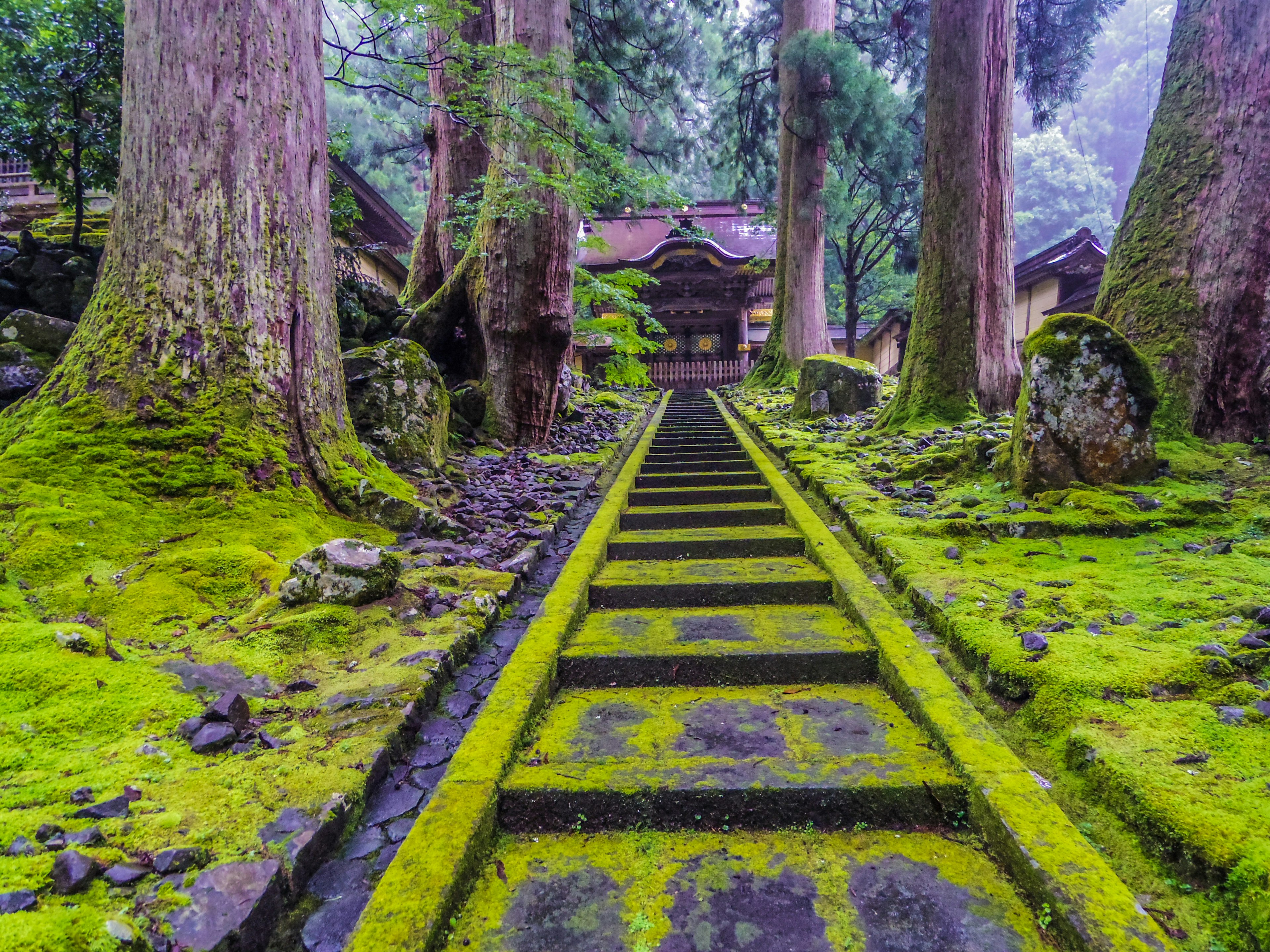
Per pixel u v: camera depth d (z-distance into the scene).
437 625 3.11
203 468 3.65
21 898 1.42
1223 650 2.35
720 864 1.87
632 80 17.30
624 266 23.39
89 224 8.34
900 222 20.94
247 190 4.09
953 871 1.79
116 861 1.60
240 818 1.83
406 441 5.61
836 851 1.91
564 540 4.95
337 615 2.93
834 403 9.91
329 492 4.21
